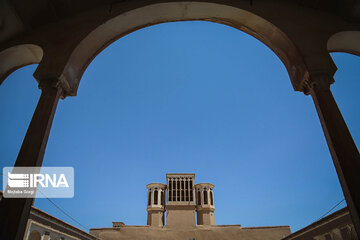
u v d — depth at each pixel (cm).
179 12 786
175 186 3806
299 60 666
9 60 735
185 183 3797
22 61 759
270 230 3003
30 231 1261
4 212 452
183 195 3734
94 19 731
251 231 3033
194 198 3597
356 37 727
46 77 623
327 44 729
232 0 754
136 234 3047
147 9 753
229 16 787
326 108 577
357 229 454
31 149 519
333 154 531
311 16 734
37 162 509
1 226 439
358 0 678
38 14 711
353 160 507
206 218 3519
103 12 745
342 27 714
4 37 700
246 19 766
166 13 787
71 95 680
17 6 662
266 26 735
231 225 3105
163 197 3769
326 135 559
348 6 708
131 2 756
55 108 604
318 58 647
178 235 3052
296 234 1969
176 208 3491
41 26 739
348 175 493
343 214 1348
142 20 789
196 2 746
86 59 742
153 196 3684
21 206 462
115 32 773
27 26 718
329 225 1492
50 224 1470
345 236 1345
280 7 749
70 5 725
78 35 695
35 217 1308
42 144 533
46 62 650
